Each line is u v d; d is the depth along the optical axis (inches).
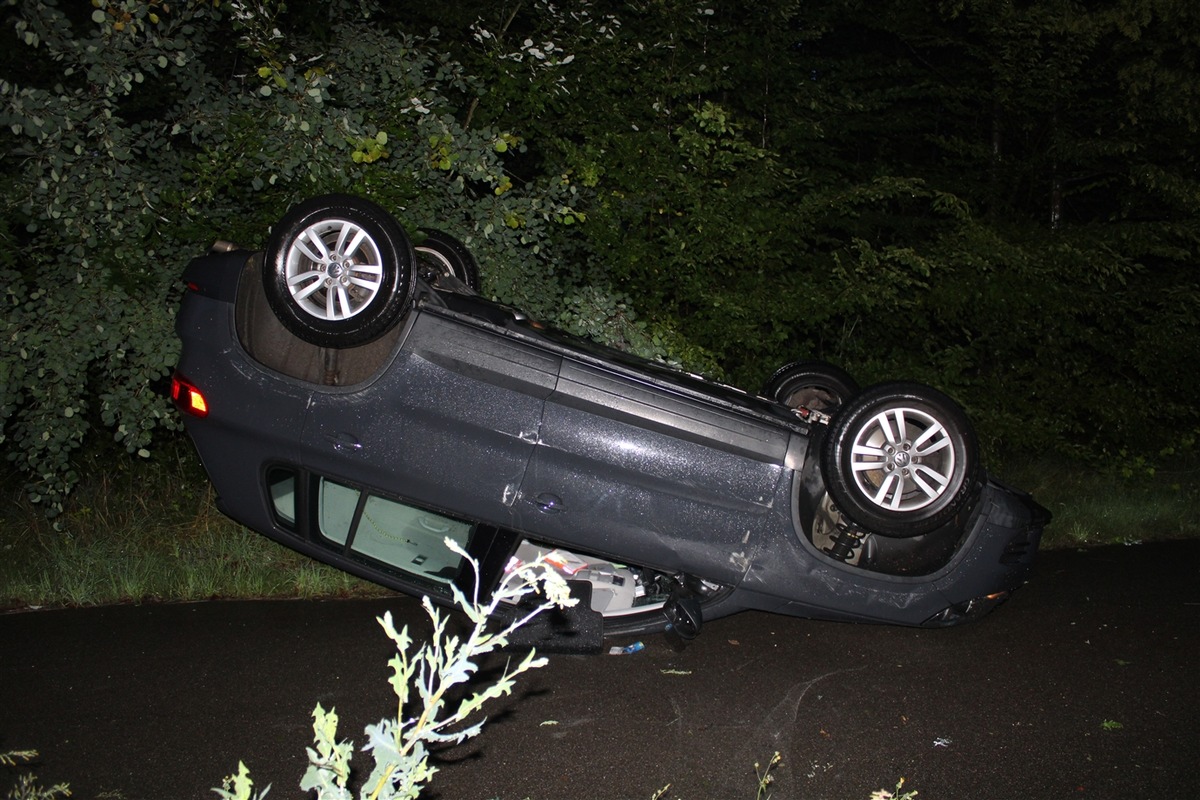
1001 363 422.0
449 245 283.3
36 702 180.4
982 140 535.5
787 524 215.6
